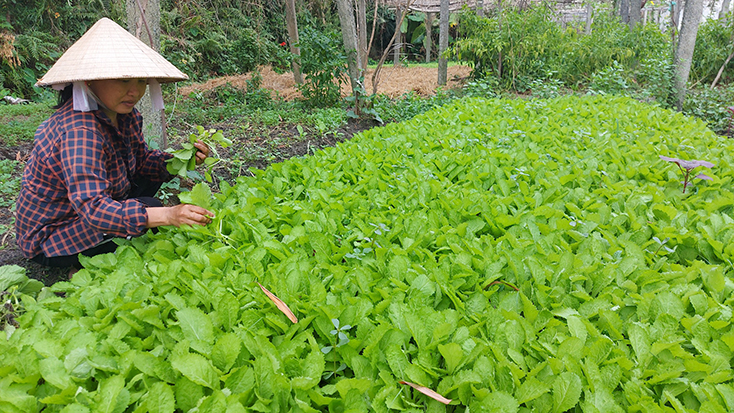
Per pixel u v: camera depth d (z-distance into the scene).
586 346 1.55
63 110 2.42
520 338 1.58
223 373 1.42
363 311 1.69
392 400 1.36
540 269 1.95
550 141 4.45
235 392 1.38
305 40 8.64
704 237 2.32
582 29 15.18
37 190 2.49
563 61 11.49
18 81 11.45
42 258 2.66
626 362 1.47
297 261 2.04
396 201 2.85
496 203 2.76
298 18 18.08
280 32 19.31
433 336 1.56
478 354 1.49
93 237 2.59
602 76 9.77
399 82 12.77
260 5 17.59
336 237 2.40
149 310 1.65
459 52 11.74
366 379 1.31
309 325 1.72
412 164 3.55
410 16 23.98
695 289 1.86
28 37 11.86
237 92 10.08
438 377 1.48
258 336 1.52
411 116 8.14
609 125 5.00
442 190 3.08
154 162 3.11
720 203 2.74
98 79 2.19
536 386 1.35
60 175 2.41
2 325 2.16
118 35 2.35
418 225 2.42
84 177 2.25
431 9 18.86
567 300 1.85
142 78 2.34
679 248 2.37
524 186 3.00
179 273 1.98
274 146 5.77
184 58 14.51
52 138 2.37
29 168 2.50
